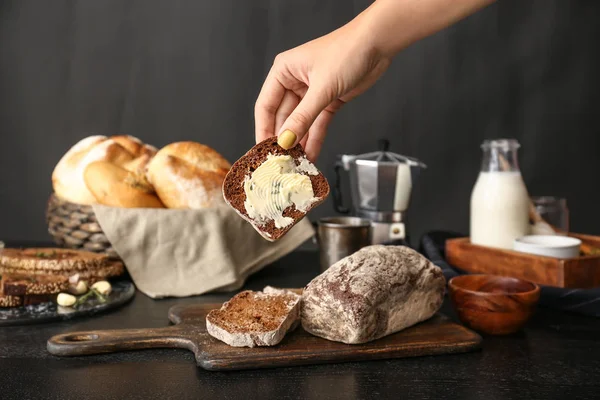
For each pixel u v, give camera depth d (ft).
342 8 8.71
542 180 8.87
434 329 4.17
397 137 8.92
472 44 8.72
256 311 4.06
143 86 8.98
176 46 8.91
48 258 5.32
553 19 8.62
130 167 6.06
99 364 3.72
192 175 5.74
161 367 3.67
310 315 3.94
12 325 4.40
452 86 8.80
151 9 8.86
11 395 3.30
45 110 9.05
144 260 5.48
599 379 3.56
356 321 3.76
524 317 4.19
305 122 3.65
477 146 8.88
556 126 8.77
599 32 8.59
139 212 5.45
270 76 4.21
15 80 9.02
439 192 8.98
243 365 3.61
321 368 3.68
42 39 8.93
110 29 8.90
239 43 8.87
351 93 4.38
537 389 3.43
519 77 8.73
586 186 8.84
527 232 5.82
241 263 5.75
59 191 6.07
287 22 8.79
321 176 3.83
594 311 4.66
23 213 9.22
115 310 4.84
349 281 3.90
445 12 3.61
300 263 6.46
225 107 8.99
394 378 3.55
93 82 8.98
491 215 5.75
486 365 3.76
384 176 6.10
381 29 3.66
